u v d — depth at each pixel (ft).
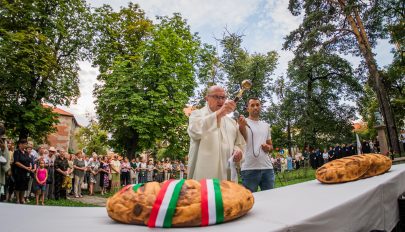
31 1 52.29
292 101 91.97
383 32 69.51
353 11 61.36
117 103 53.36
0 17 49.75
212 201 3.29
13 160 24.63
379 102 64.64
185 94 57.72
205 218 3.21
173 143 58.08
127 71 58.49
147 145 56.24
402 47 77.71
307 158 80.12
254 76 74.64
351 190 5.75
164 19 69.26
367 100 92.73
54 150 32.17
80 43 63.52
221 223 3.37
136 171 48.21
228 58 77.51
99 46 67.92
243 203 3.53
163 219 3.20
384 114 63.87
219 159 7.85
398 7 70.59
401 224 6.98
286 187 7.27
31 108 50.80
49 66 51.19
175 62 60.95
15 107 48.93
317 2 68.08
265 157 11.75
